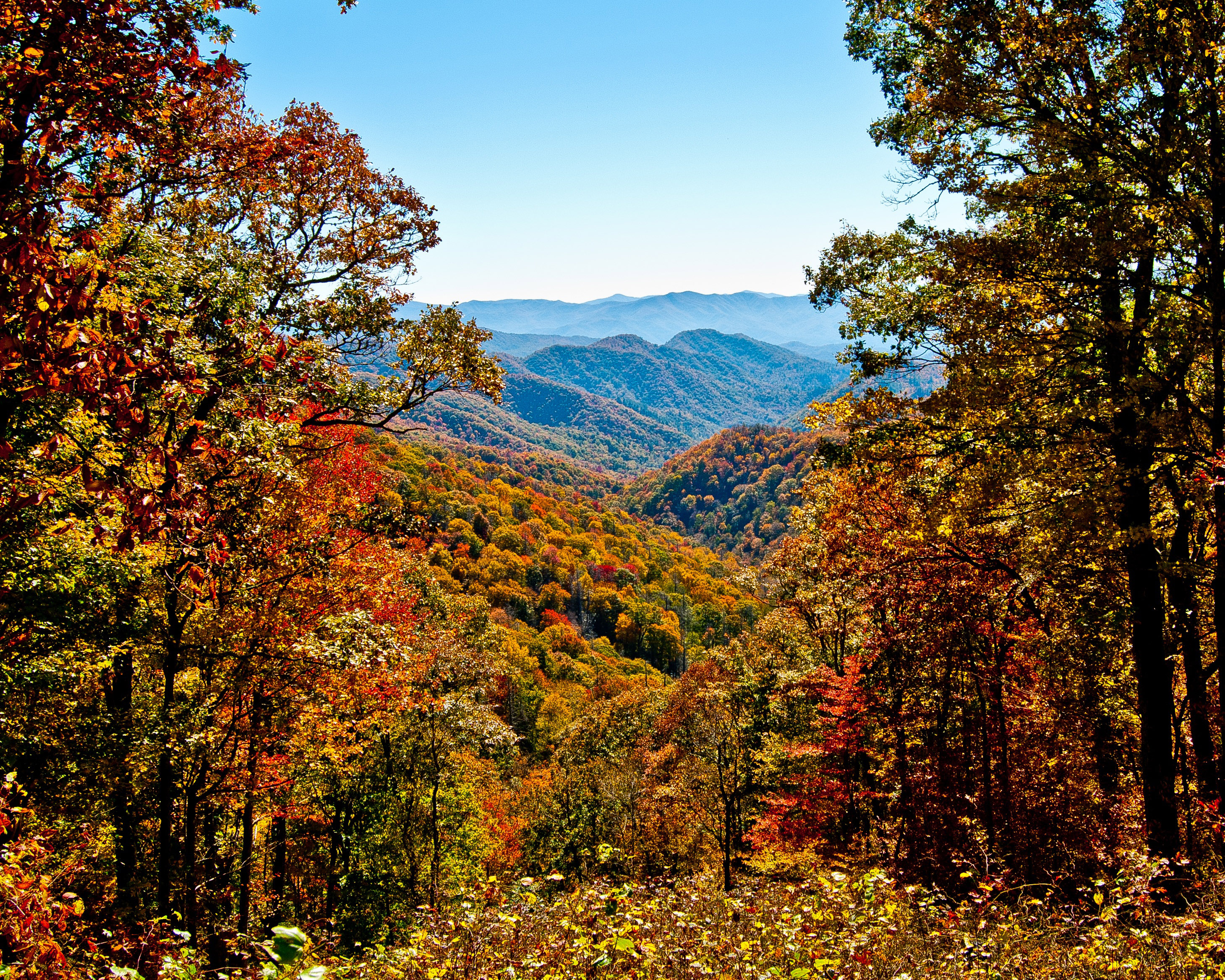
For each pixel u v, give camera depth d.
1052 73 9.75
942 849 10.98
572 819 33.59
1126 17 8.73
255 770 12.59
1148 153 9.11
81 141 6.07
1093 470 9.48
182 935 5.07
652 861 27.38
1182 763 12.38
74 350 4.00
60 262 4.22
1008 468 9.71
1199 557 11.49
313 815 19.84
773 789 22.17
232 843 17.00
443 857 21.31
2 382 4.13
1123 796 12.04
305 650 11.99
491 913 6.09
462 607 35.28
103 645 10.51
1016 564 11.65
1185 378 10.63
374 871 20.25
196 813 13.24
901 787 13.45
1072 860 9.64
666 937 5.76
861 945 5.41
